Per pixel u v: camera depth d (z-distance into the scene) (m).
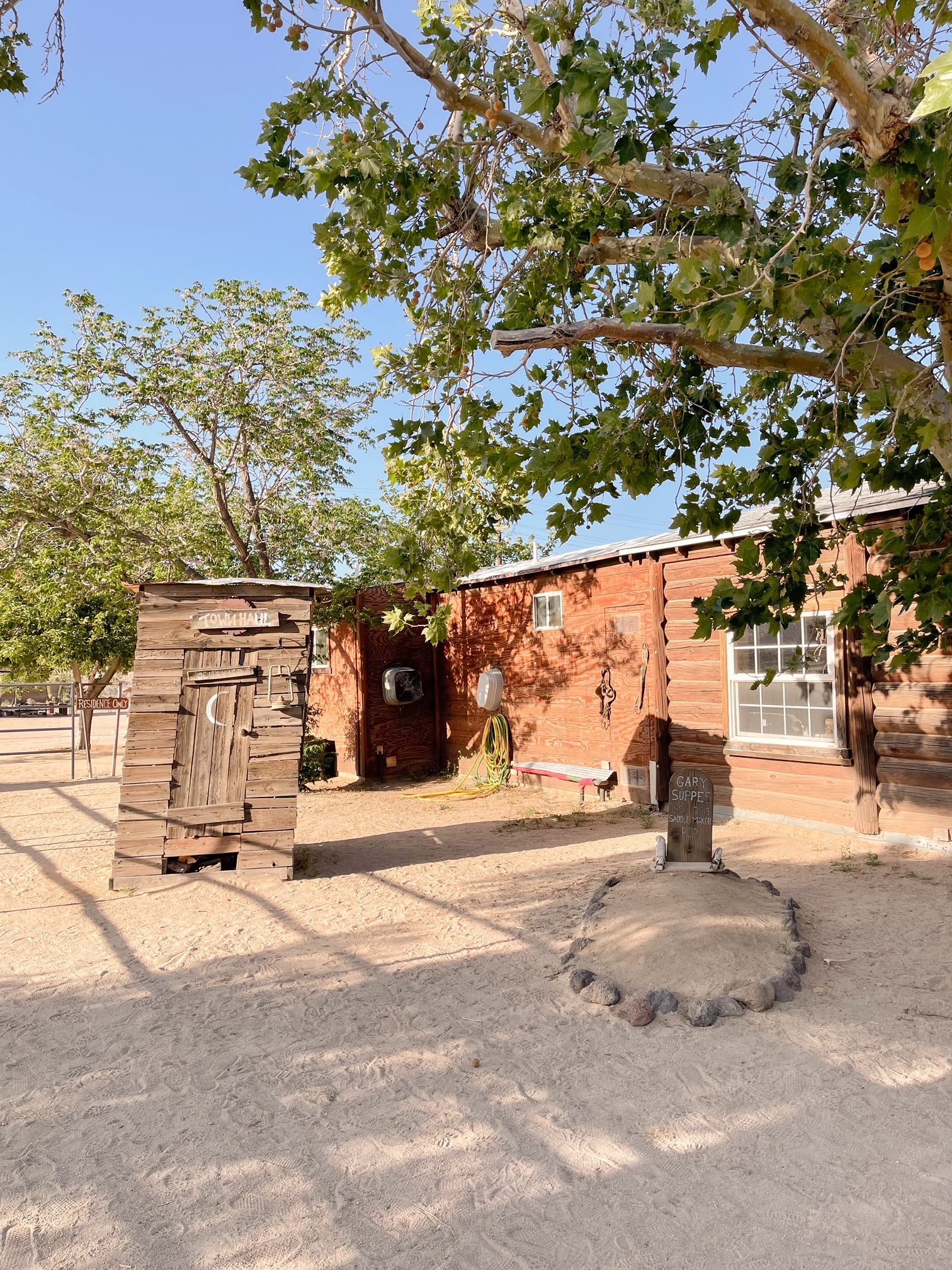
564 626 13.50
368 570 17.11
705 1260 2.72
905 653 4.75
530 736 14.30
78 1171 3.36
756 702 10.26
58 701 20.00
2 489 14.70
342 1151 3.45
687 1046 4.25
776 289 3.56
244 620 8.62
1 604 18.70
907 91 3.64
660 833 9.98
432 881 8.09
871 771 8.83
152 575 15.64
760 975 4.93
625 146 4.07
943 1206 2.94
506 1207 3.04
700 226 4.60
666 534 11.56
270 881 8.13
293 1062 4.29
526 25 4.38
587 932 5.88
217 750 8.34
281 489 16.81
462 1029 4.60
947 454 4.07
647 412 5.52
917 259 3.19
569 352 5.95
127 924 6.89
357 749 16.12
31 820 12.09
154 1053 4.46
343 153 4.36
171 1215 3.05
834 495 9.13
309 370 15.48
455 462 5.41
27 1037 4.71
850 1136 3.41
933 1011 4.58
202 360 14.84
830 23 4.27
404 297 5.14
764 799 10.08
